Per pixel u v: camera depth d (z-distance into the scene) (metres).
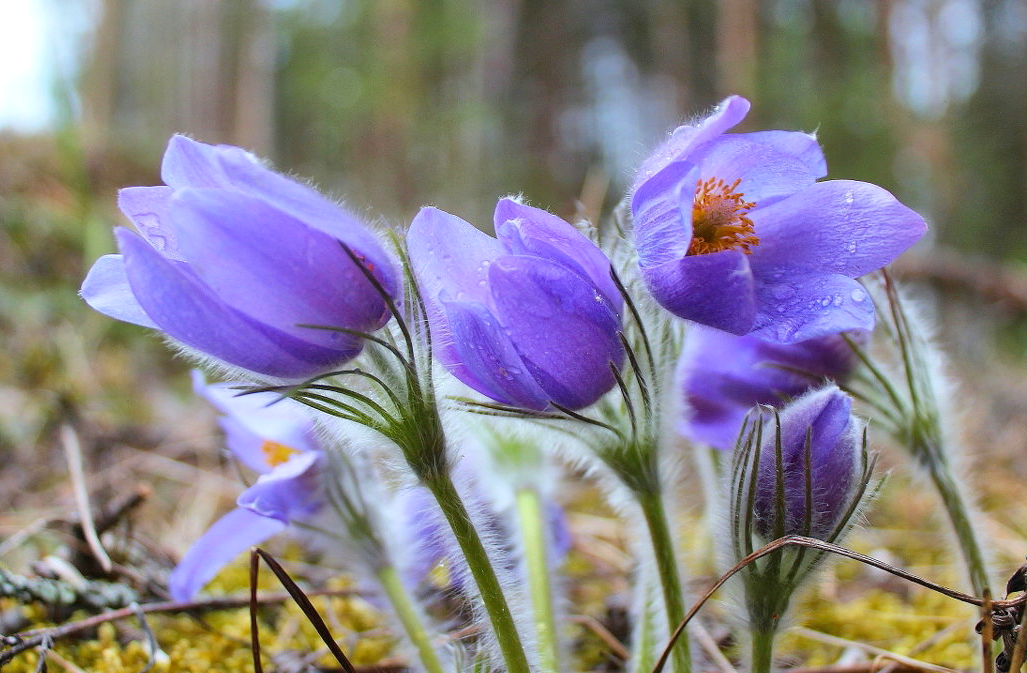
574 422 0.20
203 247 0.17
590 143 2.20
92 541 0.27
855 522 0.20
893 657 0.24
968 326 0.86
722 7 1.60
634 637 0.25
